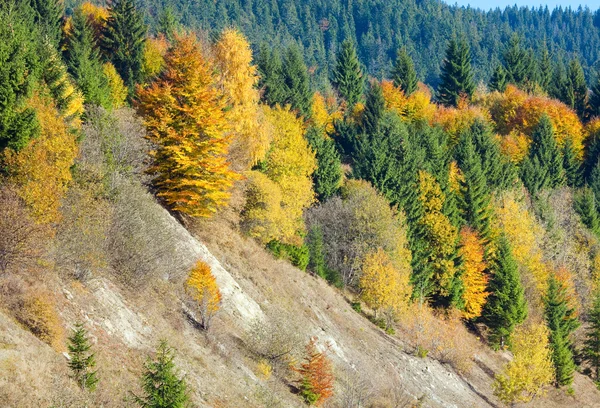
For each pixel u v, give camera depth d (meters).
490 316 64.00
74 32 72.81
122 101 63.03
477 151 89.62
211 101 43.72
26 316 24.69
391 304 52.84
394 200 65.50
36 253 27.03
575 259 78.19
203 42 59.03
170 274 35.50
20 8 66.69
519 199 83.31
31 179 29.95
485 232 71.12
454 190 74.19
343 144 89.06
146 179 40.84
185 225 42.03
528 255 71.62
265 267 45.72
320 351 40.94
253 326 37.19
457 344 54.62
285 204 54.94
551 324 63.16
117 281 31.58
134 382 26.03
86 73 51.66
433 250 63.00
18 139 31.14
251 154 48.84
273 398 32.06
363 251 57.56
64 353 24.77
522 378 51.44
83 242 29.73
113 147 39.41
